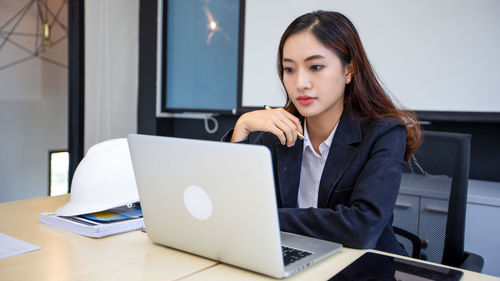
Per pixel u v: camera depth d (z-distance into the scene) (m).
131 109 3.19
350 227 0.85
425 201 1.21
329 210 0.89
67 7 3.26
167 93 3.06
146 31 3.13
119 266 0.75
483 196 1.59
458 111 1.91
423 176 1.23
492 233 1.57
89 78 3.03
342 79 1.05
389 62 2.07
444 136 1.22
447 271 0.72
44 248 0.85
